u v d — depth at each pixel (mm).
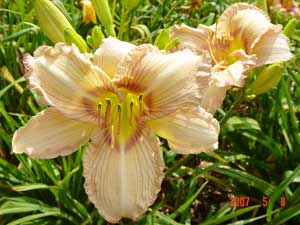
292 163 367
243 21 282
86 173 216
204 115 217
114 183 212
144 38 373
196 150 217
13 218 302
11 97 384
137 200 212
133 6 277
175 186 340
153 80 209
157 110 214
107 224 312
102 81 207
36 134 212
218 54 290
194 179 321
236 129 371
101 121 217
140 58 207
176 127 218
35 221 290
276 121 387
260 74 280
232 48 291
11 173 306
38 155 211
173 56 212
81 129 219
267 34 274
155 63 209
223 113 369
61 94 206
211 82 253
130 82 212
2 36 427
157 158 218
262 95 397
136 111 224
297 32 480
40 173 313
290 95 398
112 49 212
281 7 450
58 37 260
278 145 366
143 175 215
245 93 291
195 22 475
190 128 217
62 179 329
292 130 367
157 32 392
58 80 204
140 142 221
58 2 387
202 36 289
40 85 202
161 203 312
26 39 398
